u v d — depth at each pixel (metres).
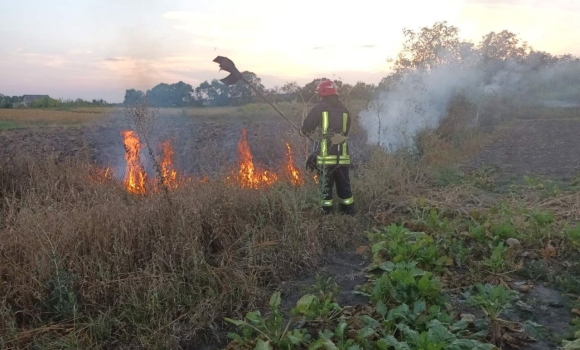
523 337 3.43
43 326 3.45
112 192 5.90
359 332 3.19
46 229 4.21
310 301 3.58
